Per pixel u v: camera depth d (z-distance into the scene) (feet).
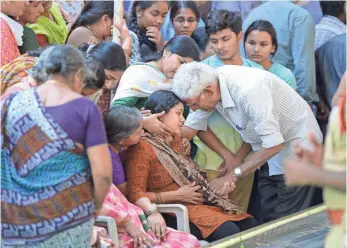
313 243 14.78
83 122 10.78
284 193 17.42
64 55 10.96
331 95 21.66
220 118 16.96
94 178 10.90
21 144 10.86
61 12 20.83
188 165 15.70
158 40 19.49
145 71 16.10
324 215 16.40
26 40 16.37
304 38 21.01
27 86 11.86
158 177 15.25
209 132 17.04
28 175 10.87
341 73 21.54
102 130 10.94
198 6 23.12
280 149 15.92
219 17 17.80
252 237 14.96
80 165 10.94
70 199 10.89
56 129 10.71
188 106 16.88
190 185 15.52
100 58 15.06
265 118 15.62
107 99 16.46
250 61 18.71
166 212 15.06
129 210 14.17
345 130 9.23
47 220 10.87
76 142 10.81
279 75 19.24
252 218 16.22
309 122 16.53
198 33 20.81
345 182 8.75
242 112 15.94
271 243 14.82
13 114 10.93
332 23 22.47
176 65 16.16
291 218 16.07
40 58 11.14
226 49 17.89
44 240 10.97
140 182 14.87
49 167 10.78
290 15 21.16
